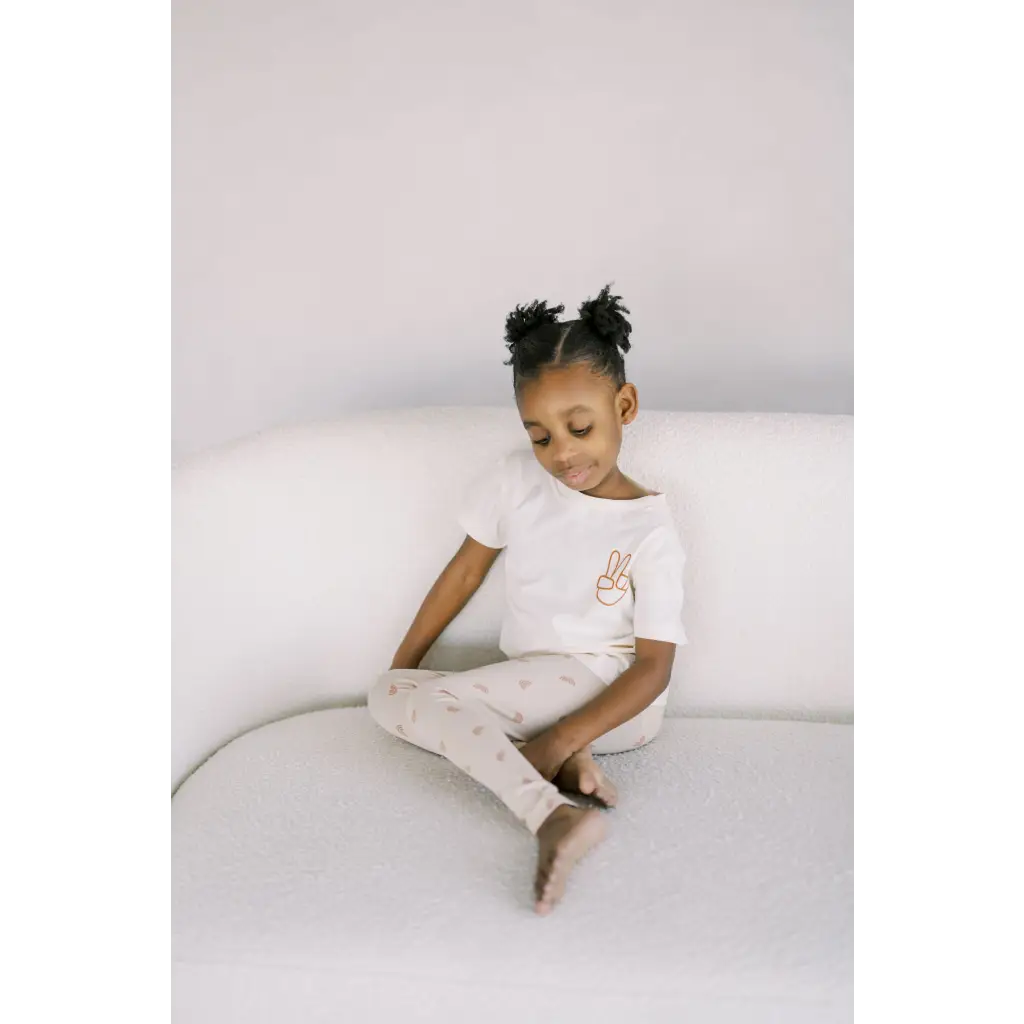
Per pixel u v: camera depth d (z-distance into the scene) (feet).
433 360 4.97
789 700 4.27
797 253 4.80
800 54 4.66
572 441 3.72
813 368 4.88
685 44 4.68
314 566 4.31
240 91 4.84
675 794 3.46
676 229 4.81
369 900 2.93
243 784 3.57
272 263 4.96
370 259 4.92
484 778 3.32
